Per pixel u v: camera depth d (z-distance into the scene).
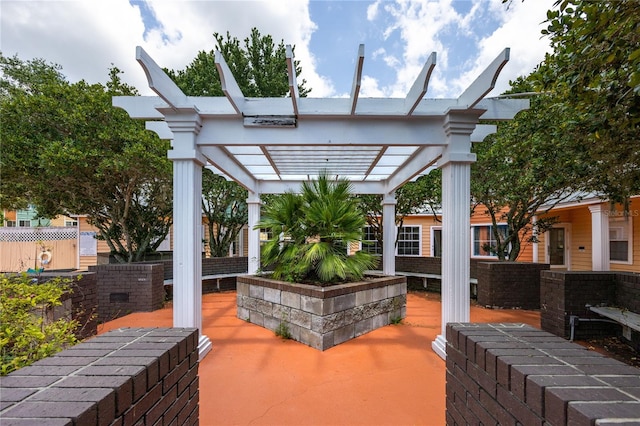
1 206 6.72
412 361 3.24
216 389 2.65
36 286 2.47
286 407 2.38
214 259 7.46
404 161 5.08
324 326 3.51
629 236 7.04
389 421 2.22
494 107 3.40
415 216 11.02
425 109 3.42
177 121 3.34
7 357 1.58
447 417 1.68
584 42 2.14
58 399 0.96
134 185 6.64
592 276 3.96
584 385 0.99
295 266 4.35
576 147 3.27
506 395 1.16
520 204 6.97
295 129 3.52
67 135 5.70
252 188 6.43
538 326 4.57
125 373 1.14
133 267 5.51
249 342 3.80
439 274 7.37
